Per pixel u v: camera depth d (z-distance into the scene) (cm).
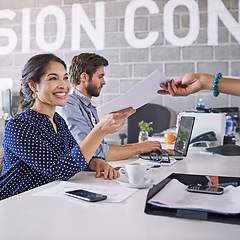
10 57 427
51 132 139
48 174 123
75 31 404
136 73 389
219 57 366
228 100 367
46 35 414
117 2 389
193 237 71
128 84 393
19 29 422
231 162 164
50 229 76
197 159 172
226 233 73
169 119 372
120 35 391
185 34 373
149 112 378
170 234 72
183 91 134
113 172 129
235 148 193
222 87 129
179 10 373
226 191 99
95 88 216
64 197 100
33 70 136
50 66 137
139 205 93
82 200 97
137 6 384
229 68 364
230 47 362
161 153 174
